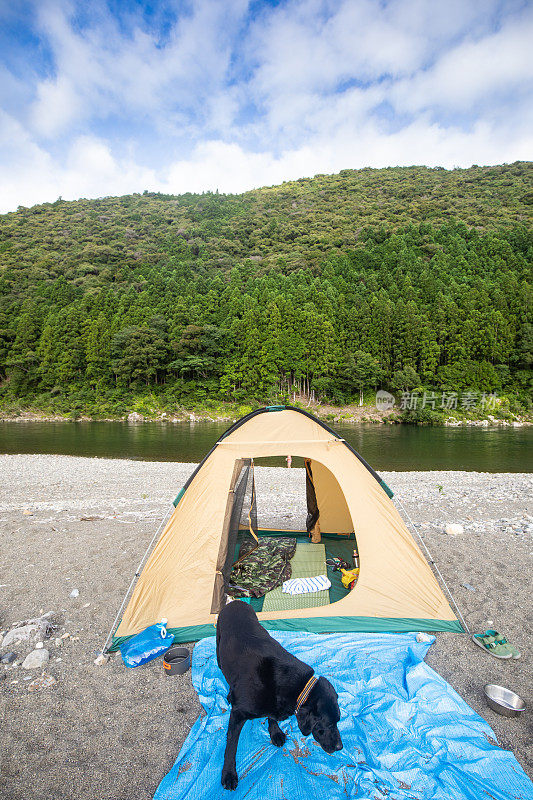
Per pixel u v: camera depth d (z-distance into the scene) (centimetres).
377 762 274
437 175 15375
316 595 514
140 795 268
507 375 4659
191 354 5238
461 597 525
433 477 1538
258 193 16575
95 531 834
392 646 405
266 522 877
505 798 246
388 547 488
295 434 555
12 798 266
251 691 274
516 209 10656
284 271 7981
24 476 1577
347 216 11912
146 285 6762
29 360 5219
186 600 453
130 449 2597
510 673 380
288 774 268
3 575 626
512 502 1052
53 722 333
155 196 17012
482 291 5019
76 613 510
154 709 345
